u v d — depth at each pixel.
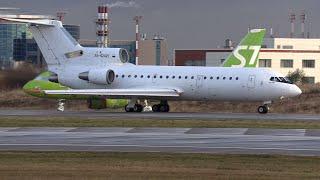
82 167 77.38
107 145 101.06
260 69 178.00
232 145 101.50
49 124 134.88
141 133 117.94
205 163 82.19
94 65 192.00
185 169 75.81
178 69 184.25
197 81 180.62
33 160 84.25
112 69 188.75
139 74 187.00
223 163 82.25
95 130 123.12
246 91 177.25
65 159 85.31
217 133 118.44
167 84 183.62
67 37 193.00
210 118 155.12
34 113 177.25
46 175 68.94
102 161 83.62
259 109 181.88
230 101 183.25
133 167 77.75
